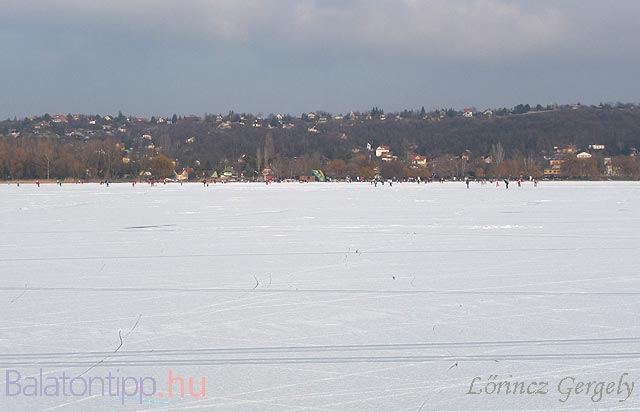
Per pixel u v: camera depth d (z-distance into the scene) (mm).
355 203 52969
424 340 9695
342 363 8633
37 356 8984
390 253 20109
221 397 7477
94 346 9438
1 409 7176
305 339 9773
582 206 47406
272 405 7254
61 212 42219
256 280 15109
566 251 20422
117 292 13648
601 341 9625
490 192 79562
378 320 10961
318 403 7297
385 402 7316
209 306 12141
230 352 9141
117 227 30500
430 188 100000
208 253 20297
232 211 42781
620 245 22000
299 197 65875
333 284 14508
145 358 8875
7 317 11305
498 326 10516
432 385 7820
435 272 16219
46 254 20266
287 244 22781
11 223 33094
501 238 24547
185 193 79562
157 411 7113
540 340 9672
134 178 173500
